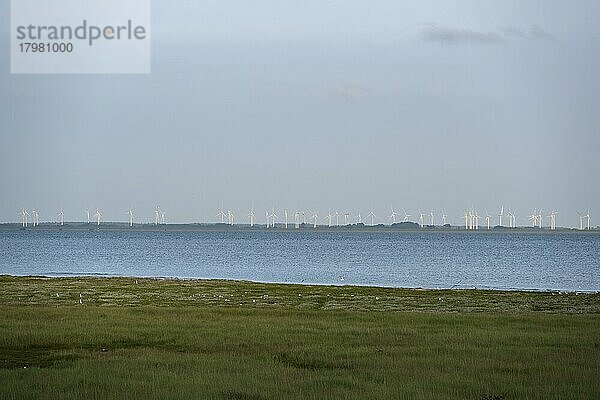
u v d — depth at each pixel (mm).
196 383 26031
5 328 38469
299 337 36281
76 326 39375
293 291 67375
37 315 44375
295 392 24859
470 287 88125
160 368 28688
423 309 53812
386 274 111375
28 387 25172
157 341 35312
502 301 59344
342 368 29203
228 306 54250
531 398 24266
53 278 82438
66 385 25531
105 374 27406
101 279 81000
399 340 35406
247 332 37750
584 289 85188
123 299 59469
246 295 63312
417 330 38750
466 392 25031
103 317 43656
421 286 89875
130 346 34250
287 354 32000
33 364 30109
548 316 45750
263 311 47812
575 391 25016
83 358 30891
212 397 24047
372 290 69000
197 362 29875
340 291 67688
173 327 39438
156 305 54750
